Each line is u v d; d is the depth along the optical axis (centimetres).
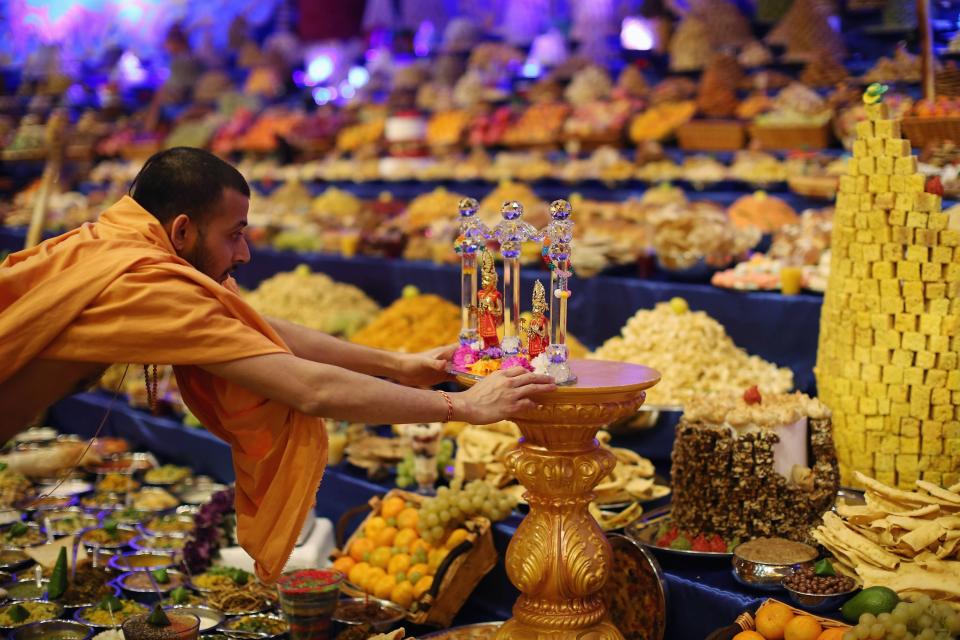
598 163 631
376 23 948
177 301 196
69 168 1015
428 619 291
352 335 502
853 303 290
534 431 228
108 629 289
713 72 630
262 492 214
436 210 633
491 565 303
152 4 1146
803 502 264
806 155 530
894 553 241
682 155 617
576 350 414
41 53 1157
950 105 377
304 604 272
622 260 464
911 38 508
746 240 435
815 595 232
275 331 228
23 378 196
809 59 616
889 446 286
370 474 367
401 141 776
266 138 890
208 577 325
